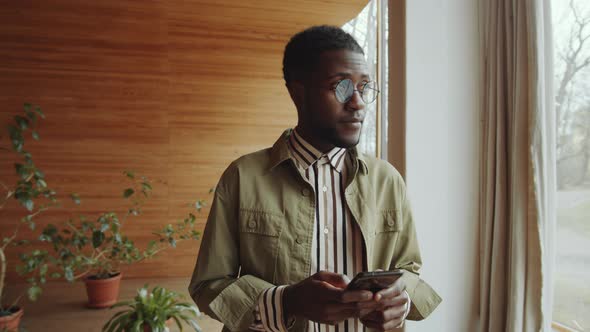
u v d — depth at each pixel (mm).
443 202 1956
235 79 4777
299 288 758
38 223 4383
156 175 4648
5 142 4324
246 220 920
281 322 792
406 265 1029
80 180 4484
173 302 2643
